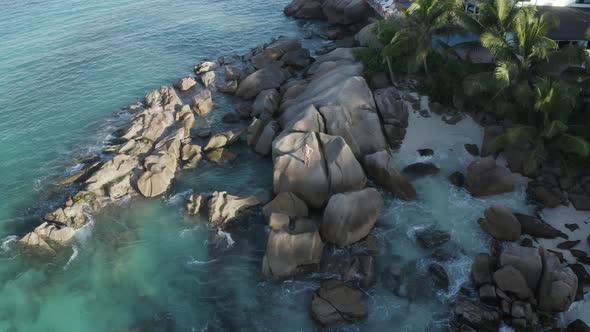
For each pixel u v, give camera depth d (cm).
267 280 2919
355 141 3762
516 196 3275
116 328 2697
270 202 3319
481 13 3609
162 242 3284
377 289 2773
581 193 3139
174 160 4012
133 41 6812
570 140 2984
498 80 3253
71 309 2834
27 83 5566
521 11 3338
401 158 3769
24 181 3966
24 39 6844
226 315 2734
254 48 6275
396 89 4253
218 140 4231
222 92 5300
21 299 2922
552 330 2394
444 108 4056
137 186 3722
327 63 4984
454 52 4259
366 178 3481
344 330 2569
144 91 5406
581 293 2547
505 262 2602
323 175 3394
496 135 3588
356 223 3031
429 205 3325
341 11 6881
